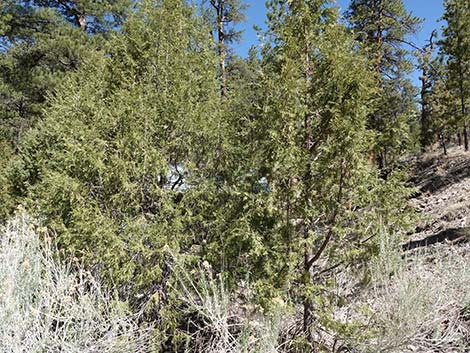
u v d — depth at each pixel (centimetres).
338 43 420
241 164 468
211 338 420
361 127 386
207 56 566
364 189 390
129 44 568
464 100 1603
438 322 368
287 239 408
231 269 452
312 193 414
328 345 421
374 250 387
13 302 328
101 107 509
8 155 1086
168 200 475
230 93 555
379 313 362
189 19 580
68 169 487
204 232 498
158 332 440
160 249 447
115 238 437
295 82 392
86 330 348
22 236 420
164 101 507
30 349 315
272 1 441
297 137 421
